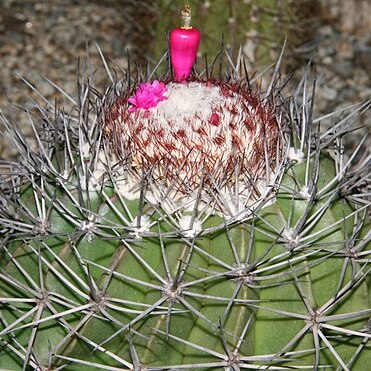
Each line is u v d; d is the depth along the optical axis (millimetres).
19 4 1168
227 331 397
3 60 1061
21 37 1108
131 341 392
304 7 1038
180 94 430
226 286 397
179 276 389
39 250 409
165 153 411
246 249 398
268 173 414
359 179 467
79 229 409
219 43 764
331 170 459
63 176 433
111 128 430
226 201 406
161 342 397
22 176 476
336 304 422
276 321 408
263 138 419
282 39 800
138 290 400
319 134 474
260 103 442
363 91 1022
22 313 425
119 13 1124
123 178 415
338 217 441
